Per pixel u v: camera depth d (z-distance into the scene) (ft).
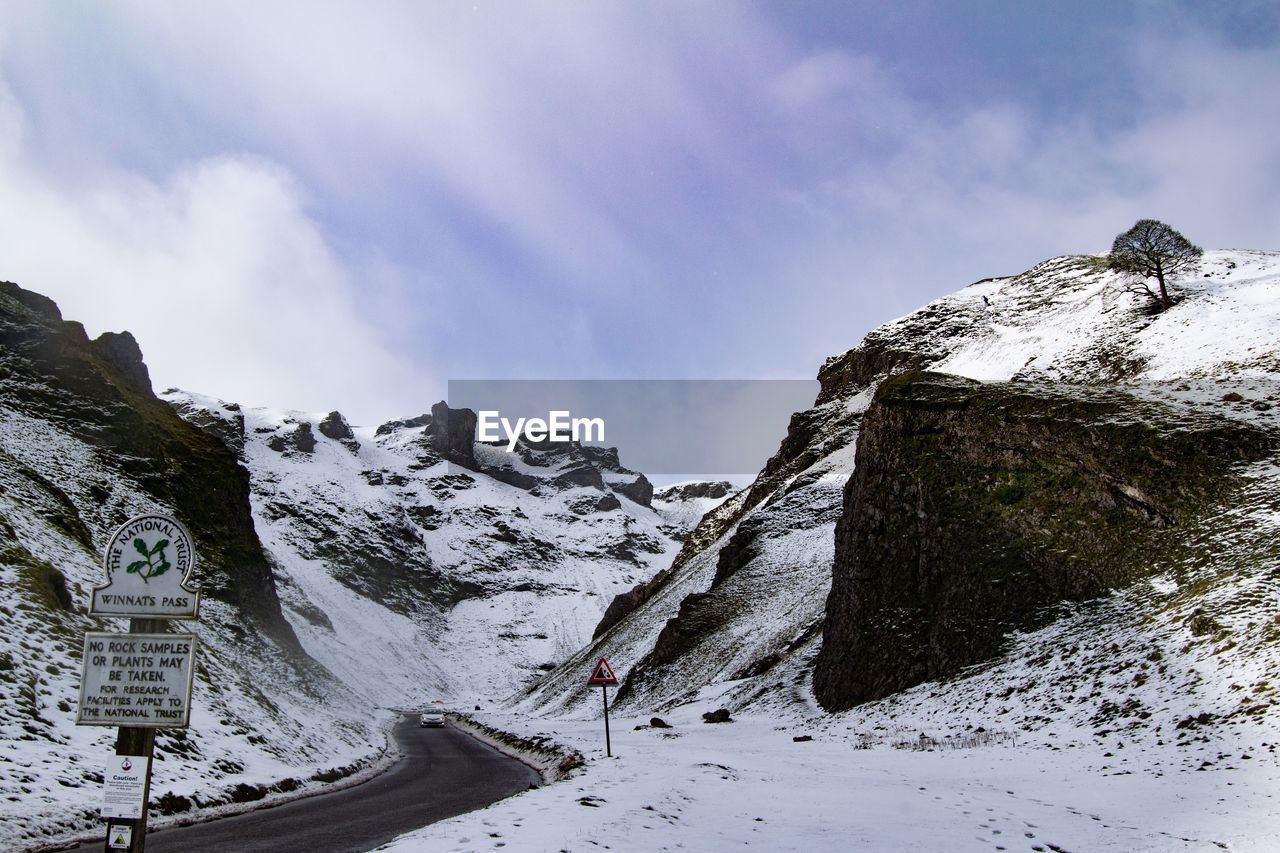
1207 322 188.75
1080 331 231.91
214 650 119.65
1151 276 232.32
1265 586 80.02
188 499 190.39
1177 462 110.93
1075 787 57.93
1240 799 48.80
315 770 76.59
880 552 139.95
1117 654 86.17
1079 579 108.17
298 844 39.04
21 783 44.88
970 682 104.32
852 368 400.67
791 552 247.50
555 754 100.07
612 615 396.98
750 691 164.25
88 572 105.09
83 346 217.56
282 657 176.14
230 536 198.80
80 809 43.65
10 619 70.33
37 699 59.36
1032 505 122.31
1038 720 83.10
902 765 73.56
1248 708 63.46
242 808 53.01
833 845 39.68
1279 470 102.42
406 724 271.28
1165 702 71.92
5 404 168.96
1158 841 41.32
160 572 27.09
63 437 169.68
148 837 40.68
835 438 337.52
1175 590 92.68
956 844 40.70
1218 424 114.73
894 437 150.51
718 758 80.89
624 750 94.43
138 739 26.07
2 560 81.82
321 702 169.58
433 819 48.67
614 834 36.78
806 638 178.19
